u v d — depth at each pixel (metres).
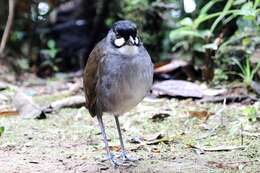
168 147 8.84
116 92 7.61
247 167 7.61
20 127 10.47
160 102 12.12
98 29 18.66
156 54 16.30
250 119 9.98
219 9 13.62
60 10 20.27
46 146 9.08
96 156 8.38
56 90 14.56
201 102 11.95
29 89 14.67
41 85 15.42
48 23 18.81
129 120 10.62
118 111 7.89
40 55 17.98
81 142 9.33
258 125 9.77
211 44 12.59
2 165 7.94
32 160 8.19
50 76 17.02
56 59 17.64
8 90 14.20
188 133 9.64
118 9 18.00
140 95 7.66
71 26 19.22
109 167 7.78
